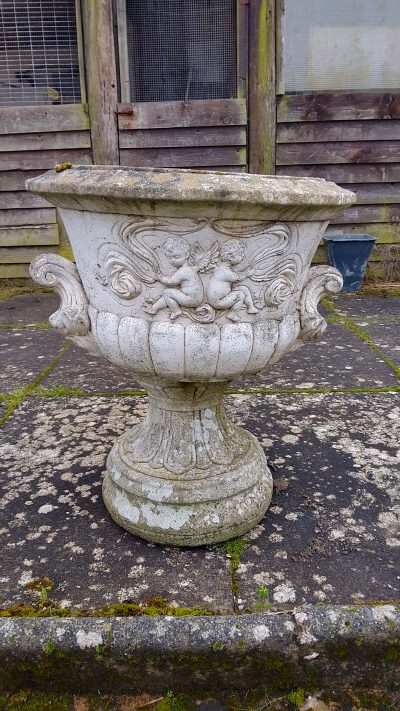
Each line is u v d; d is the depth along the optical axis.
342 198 1.44
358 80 4.55
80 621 1.38
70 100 4.59
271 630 1.36
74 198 1.37
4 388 2.85
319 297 1.69
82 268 1.55
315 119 4.56
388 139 4.64
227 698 1.37
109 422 2.47
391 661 1.38
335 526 1.80
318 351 3.37
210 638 1.35
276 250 1.43
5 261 4.98
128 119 4.52
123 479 1.79
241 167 4.68
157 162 4.65
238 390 2.81
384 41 4.46
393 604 1.44
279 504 1.91
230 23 4.35
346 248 4.54
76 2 4.26
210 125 4.55
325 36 4.42
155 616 1.40
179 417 1.81
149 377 1.65
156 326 1.46
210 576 1.58
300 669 1.37
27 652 1.35
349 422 2.46
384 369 3.06
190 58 4.45
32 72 4.50
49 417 2.52
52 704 1.36
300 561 1.64
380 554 1.67
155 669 1.36
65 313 1.59
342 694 1.38
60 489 2.00
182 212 1.29
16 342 3.61
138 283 1.44
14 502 1.92
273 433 2.36
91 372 3.07
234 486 1.74
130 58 4.43
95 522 1.82
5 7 4.34
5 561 1.64
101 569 1.61
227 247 1.37
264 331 1.52
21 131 4.58
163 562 1.64
